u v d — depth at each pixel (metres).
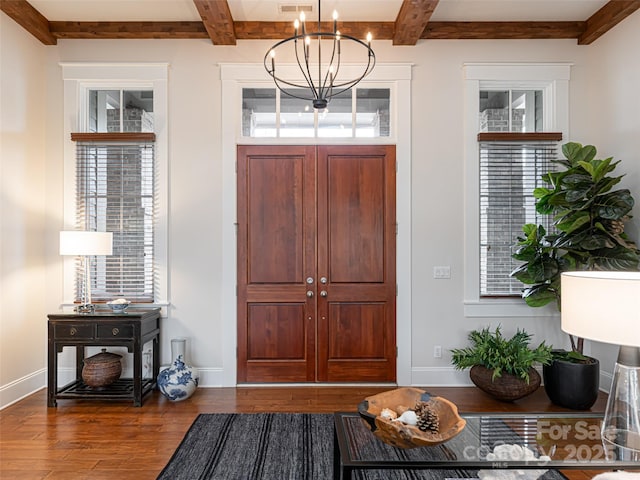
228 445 2.68
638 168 3.36
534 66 3.87
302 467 2.43
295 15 3.66
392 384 3.84
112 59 3.85
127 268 3.83
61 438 2.78
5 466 2.44
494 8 3.55
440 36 3.81
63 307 3.78
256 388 3.76
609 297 1.60
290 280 3.87
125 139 3.80
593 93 3.82
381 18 3.73
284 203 3.87
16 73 3.48
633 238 3.41
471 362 3.42
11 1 3.24
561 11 3.60
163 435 2.82
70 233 3.33
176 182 3.85
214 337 3.84
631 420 1.74
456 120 3.88
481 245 3.91
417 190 3.87
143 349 3.81
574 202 3.29
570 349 3.81
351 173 3.88
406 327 3.85
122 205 3.83
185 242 3.84
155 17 3.68
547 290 3.42
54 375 3.31
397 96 3.87
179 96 3.85
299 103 3.91
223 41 3.79
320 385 3.83
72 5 3.48
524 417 2.16
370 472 2.37
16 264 3.47
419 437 1.71
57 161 3.83
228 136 3.85
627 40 3.43
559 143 3.88
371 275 3.87
